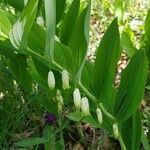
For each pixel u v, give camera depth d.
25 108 0.29
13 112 0.30
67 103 0.28
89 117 0.23
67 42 0.25
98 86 0.22
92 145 0.29
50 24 0.19
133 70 0.22
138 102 0.21
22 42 0.21
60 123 0.26
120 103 0.22
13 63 0.27
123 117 0.22
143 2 0.49
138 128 0.23
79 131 0.30
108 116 0.23
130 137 0.23
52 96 0.26
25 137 0.29
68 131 0.30
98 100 0.22
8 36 0.21
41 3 0.26
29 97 0.30
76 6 0.24
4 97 0.30
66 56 0.22
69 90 0.24
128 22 0.42
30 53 0.22
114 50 0.22
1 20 0.21
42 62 0.23
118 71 0.38
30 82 0.28
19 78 0.28
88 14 0.20
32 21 0.19
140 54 0.21
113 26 0.22
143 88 0.21
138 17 0.45
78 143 0.30
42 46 0.22
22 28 0.20
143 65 0.21
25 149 0.25
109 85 0.22
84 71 0.23
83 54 0.21
